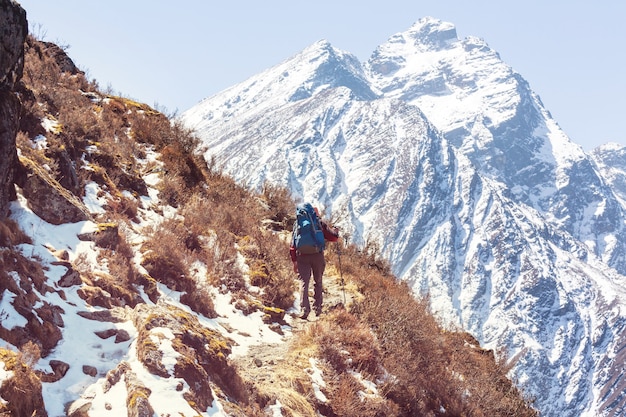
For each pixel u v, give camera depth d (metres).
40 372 6.45
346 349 10.54
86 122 13.46
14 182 9.23
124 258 9.69
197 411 6.58
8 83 8.48
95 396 6.50
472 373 13.41
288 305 12.02
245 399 7.82
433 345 12.62
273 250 13.70
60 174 10.60
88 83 17.30
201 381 7.01
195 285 10.39
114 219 10.90
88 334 7.45
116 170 12.71
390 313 12.41
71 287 8.18
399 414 9.95
